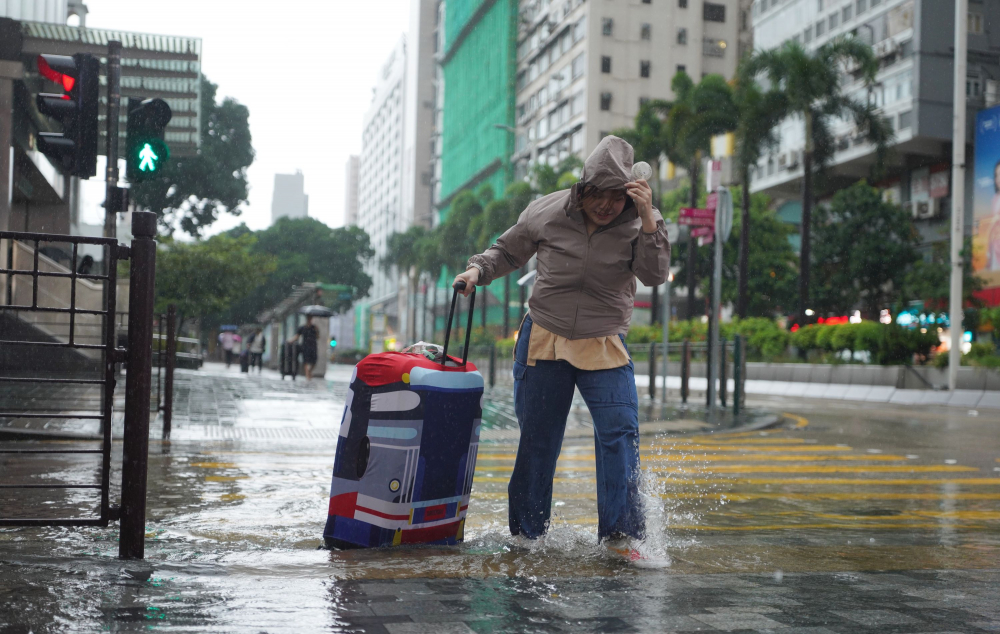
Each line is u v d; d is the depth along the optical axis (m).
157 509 4.74
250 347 35.84
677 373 19.25
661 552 3.51
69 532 3.89
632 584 2.86
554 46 81.31
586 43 73.75
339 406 13.20
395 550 3.41
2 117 15.17
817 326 28.02
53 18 22.41
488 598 2.60
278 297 81.19
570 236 3.59
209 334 81.06
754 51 36.50
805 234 34.44
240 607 2.40
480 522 4.50
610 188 3.40
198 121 14.62
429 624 2.29
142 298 3.23
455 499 3.63
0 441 7.95
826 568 3.30
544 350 3.65
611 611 2.49
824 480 6.89
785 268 49.50
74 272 3.30
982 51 51.75
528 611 2.46
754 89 36.19
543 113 83.25
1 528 3.99
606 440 3.59
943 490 6.45
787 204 68.56
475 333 53.19
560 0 79.38
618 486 3.55
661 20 75.50
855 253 48.81
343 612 2.39
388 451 3.44
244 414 11.38
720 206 15.34
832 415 15.27
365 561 3.16
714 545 3.82
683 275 48.06
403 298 103.12
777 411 15.96
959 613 2.57
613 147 3.49
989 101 51.78
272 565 3.06
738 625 2.37
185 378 20.27
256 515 4.59
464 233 67.88
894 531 4.51
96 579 2.70
